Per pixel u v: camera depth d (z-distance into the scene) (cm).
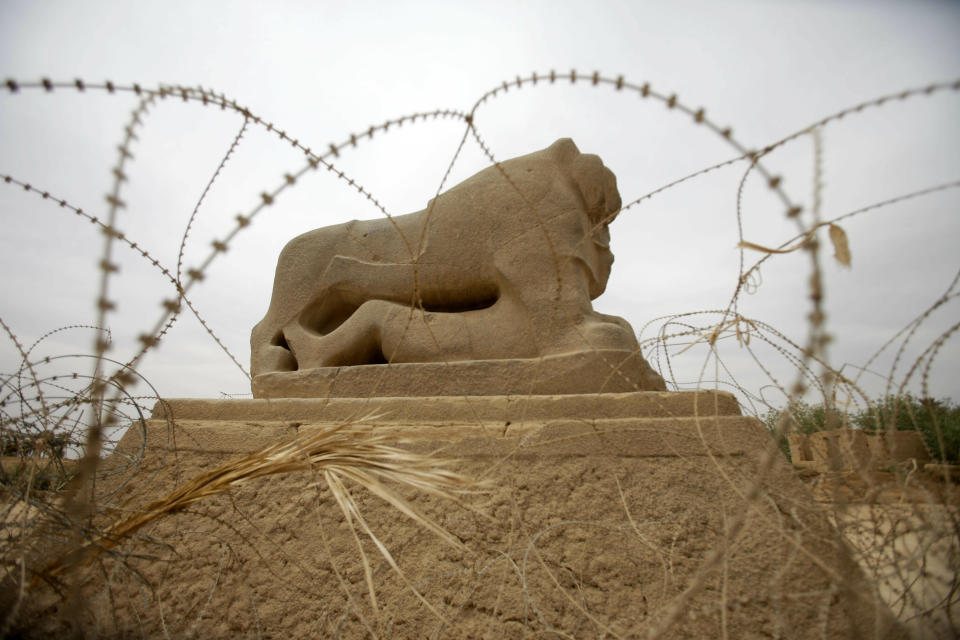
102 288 125
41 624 138
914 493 137
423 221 355
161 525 206
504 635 162
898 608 151
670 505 187
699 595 160
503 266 317
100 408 130
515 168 337
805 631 146
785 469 187
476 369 286
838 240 107
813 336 106
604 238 352
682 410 220
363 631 170
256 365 363
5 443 143
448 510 196
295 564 191
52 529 140
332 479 140
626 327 331
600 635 153
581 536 184
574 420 215
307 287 367
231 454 240
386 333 331
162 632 173
